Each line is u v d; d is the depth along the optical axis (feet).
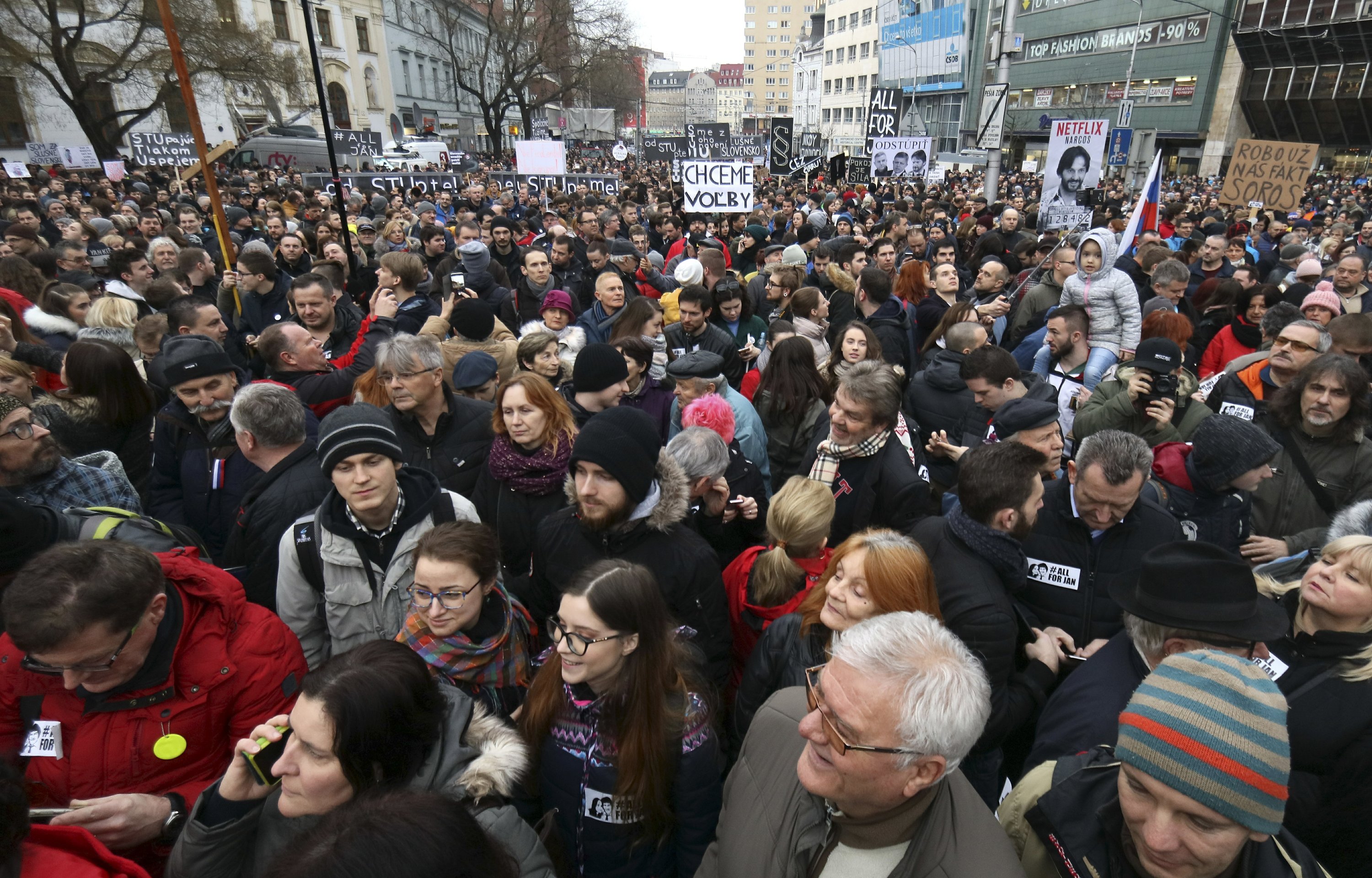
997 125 37.50
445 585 6.29
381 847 3.21
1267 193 31.30
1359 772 5.99
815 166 78.07
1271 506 10.58
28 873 4.22
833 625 6.57
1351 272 18.57
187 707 5.88
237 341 18.07
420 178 66.18
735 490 10.26
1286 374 11.99
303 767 4.56
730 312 19.20
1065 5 157.58
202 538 9.77
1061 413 14.17
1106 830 4.42
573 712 6.23
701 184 32.27
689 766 6.07
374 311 14.29
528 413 9.29
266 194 47.16
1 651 5.92
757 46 421.59
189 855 4.77
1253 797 3.65
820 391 13.07
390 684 4.67
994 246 27.14
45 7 80.48
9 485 7.81
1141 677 6.14
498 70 180.65
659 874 6.37
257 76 86.43
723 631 8.14
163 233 30.45
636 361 12.73
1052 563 8.04
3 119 89.35
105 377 10.12
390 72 153.58
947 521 7.60
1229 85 125.08
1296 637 6.48
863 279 18.31
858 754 4.13
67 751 5.81
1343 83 110.32
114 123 97.81
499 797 5.08
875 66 218.38
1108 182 95.25
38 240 23.57
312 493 8.68
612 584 5.79
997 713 6.91
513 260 29.48
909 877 4.41
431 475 8.23
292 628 7.75
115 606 5.18
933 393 13.56
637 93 211.20
